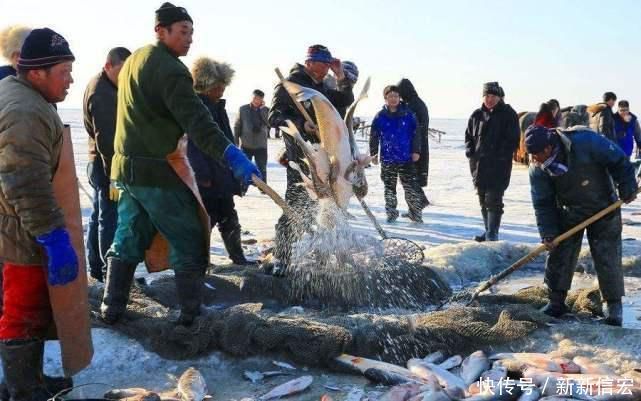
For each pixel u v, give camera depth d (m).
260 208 13.74
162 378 4.93
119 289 5.41
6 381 4.20
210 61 7.01
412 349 5.24
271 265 7.11
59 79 4.05
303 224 6.52
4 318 4.14
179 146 5.20
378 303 6.52
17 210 3.86
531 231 11.07
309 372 5.06
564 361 4.79
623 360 5.04
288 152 6.78
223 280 6.74
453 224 11.74
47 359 5.01
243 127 14.99
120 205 5.43
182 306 5.34
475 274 7.89
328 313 6.11
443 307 6.52
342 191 6.29
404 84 11.68
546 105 10.70
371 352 5.17
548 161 5.70
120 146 5.27
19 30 5.11
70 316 4.18
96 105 6.23
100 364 5.03
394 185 11.70
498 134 9.88
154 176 5.14
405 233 10.74
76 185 4.26
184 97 4.95
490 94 9.84
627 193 5.70
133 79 5.11
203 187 7.13
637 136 15.50
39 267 4.10
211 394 4.74
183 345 5.17
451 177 21.20
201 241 5.33
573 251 5.98
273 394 4.62
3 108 3.85
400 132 11.48
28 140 3.83
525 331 5.45
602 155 5.71
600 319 6.03
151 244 5.50
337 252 6.43
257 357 5.18
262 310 6.14
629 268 7.89
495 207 10.00
